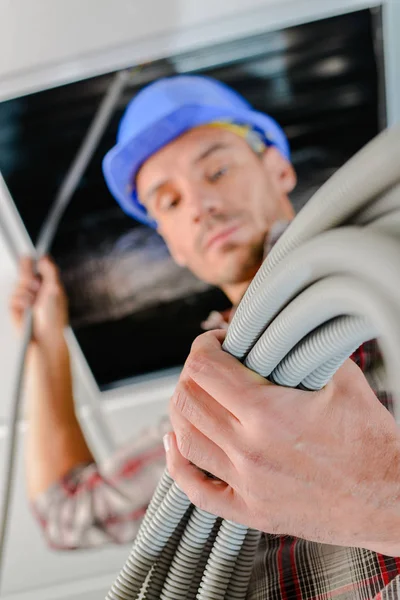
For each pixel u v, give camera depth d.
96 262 1.40
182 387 0.37
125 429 1.53
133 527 1.53
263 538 0.51
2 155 1.29
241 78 1.26
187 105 1.27
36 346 1.46
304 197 1.35
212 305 1.43
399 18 1.19
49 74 1.22
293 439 0.33
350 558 0.43
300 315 0.29
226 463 0.36
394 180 0.23
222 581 0.42
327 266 0.26
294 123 1.30
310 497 0.34
